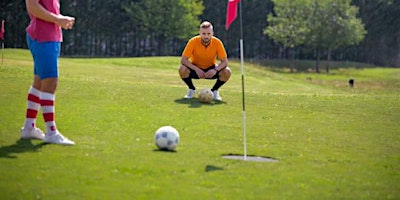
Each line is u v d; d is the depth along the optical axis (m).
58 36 10.53
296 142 11.56
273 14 81.19
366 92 34.62
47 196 7.12
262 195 7.60
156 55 75.56
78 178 7.94
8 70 22.53
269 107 16.19
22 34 62.38
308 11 69.50
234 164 9.30
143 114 13.92
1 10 61.16
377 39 85.12
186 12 68.88
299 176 8.73
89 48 70.88
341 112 15.75
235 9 10.14
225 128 12.70
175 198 7.26
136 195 7.30
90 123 12.41
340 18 68.88
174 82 27.45
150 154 9.66
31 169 8.28
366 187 8.29
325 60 83.19
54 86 10.34
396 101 18.48
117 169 8.51
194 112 14.65
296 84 35.56
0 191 7.23
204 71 17.42
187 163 9.16
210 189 7.75
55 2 10.54
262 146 10.99
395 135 12.66
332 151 10.84
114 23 71.81
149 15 67.94
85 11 68.88
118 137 11.12
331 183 8.41
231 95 18.66
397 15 84.12
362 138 12.23
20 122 11.96
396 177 8.98
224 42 79.12
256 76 38.44
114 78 27.41
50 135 10.25
